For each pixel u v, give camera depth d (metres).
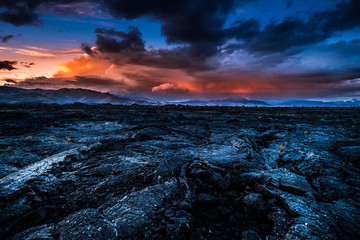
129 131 15.02
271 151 8.88
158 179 5.24
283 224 3.66
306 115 29.36
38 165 6.60
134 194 4.27
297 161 7.30
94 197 4.87
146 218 3.52
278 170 5.93
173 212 3.77
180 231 3.21
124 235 3.06
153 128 15.16
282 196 4.39
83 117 27.67
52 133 14.77
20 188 4.91
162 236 3.17
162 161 6.09
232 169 6.22
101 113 34.53
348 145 9.52
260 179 5.41
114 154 8.36
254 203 4.21
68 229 3.02
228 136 11.66
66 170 6.74
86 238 2.73
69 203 4.71
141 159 7.35
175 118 26.75
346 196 4.69
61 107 55.44
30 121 22.64
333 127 15.09
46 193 5.08
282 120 23.05
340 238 3.14
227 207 4.46
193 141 11.72
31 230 3.32
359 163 7.12
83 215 3.27
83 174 6.35
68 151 8.29
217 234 3.64
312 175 5.99
